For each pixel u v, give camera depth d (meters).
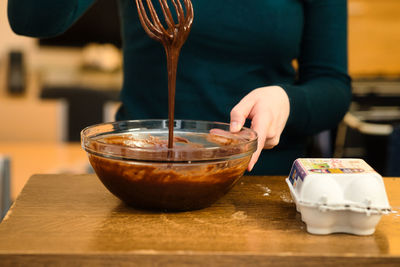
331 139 1.51
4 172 1.43
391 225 0.82
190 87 1.17
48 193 0.92
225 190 0.85
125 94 1.22
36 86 3.31
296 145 1.24
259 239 0.77
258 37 1.15
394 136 1.79
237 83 1.18
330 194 0.77
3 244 0.73
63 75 3.30
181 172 0.79
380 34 3.23
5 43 3.33
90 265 0.71
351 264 0.72
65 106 2.71
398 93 2.75
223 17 1.13
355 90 2.78
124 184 0.81
